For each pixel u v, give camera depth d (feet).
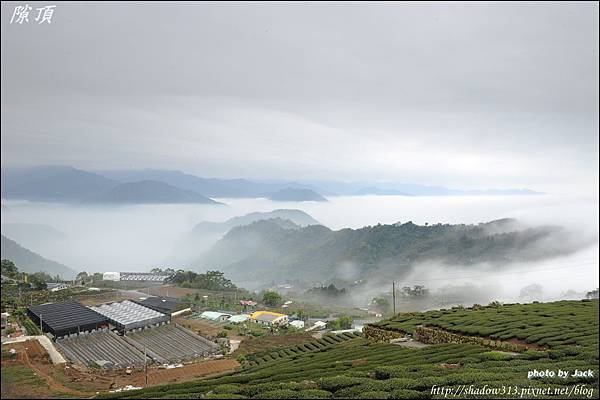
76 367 204.74
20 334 248.73
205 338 303.27
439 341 201.87
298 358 195.52
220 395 114.83
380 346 191.31
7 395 147.95
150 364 238.89
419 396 115.75
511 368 138.10
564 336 181.06
